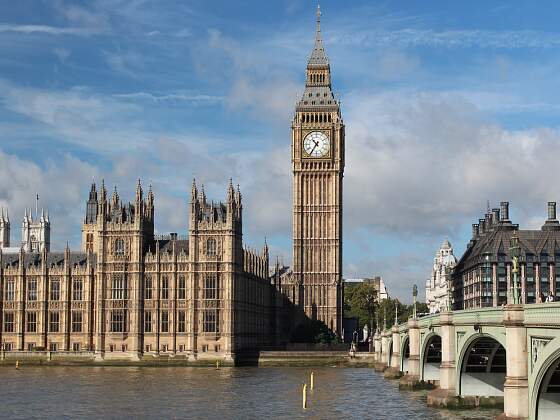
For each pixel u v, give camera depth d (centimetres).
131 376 19825
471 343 11475
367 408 13275
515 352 8719
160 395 15388
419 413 12338
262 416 12631
